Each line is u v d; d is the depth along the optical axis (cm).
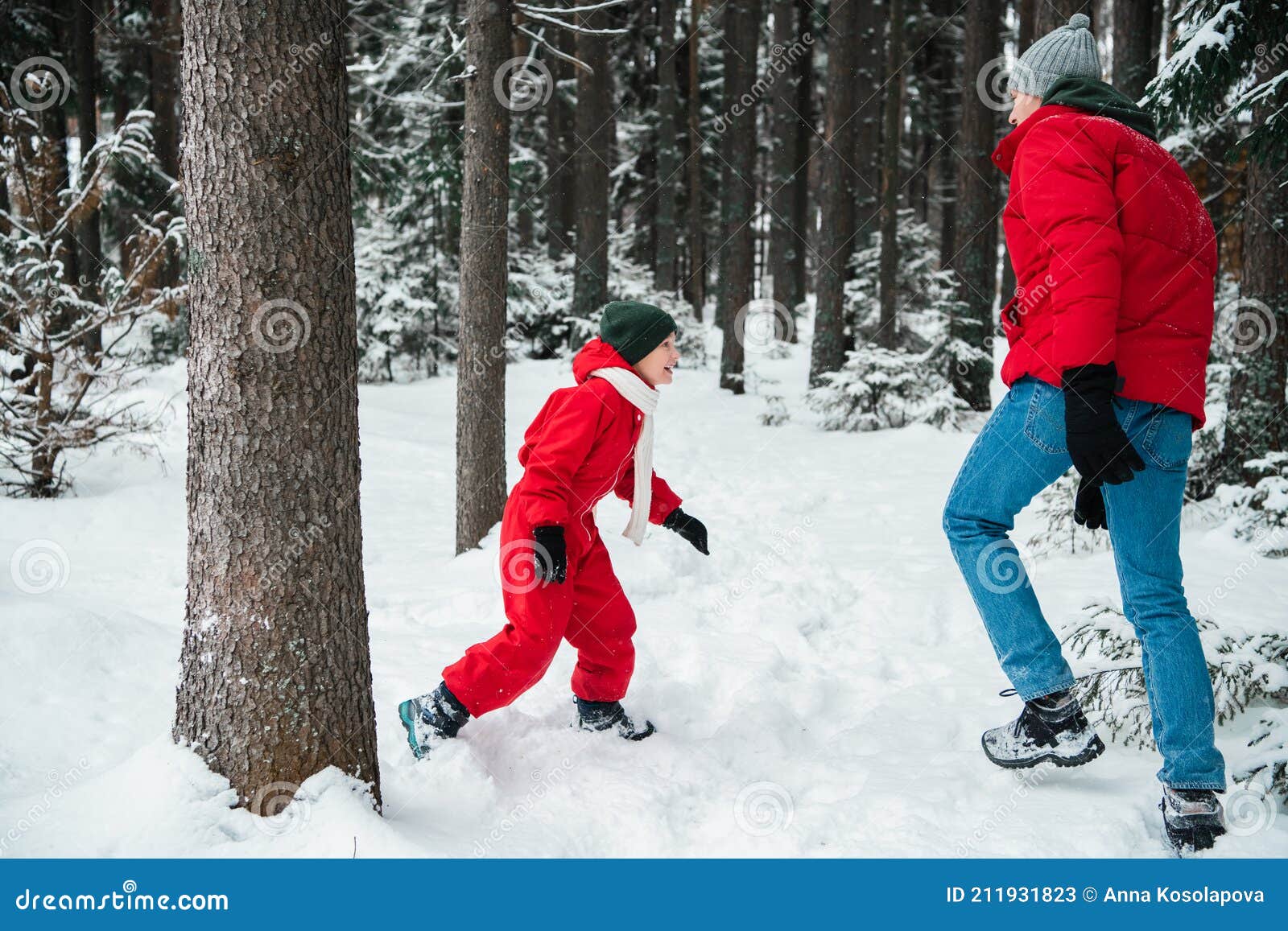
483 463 591
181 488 742
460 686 280
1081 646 372
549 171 1933
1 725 292
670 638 398
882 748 297
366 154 1488
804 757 298
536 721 313
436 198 1636
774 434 1175
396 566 581
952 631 437
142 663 344
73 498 704
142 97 1758
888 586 493
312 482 236
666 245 1950
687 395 1466
